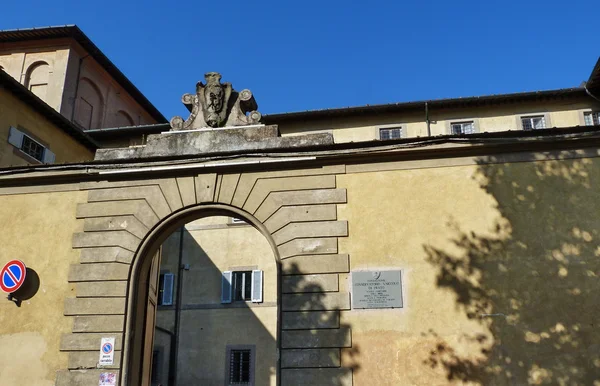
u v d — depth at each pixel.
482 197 10.42
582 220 10.06
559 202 10.22
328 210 10.70
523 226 10.15
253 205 10.94
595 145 10.45
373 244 10.40
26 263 11.26
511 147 10.59
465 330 9.66
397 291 10.05
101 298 10.73
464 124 22.45
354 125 22.83
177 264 23.91
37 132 17.86
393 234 10.41
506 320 9.64
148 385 12.40
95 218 11.34
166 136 11.73
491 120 22.33
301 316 10.10
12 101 16.80
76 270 10.99
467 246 10.16
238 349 22.38
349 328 9.92
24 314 10.88
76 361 10.36
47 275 11.11
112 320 10.55
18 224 11.57
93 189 11.56
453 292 9.91
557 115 21.92
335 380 9.64
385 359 9.68
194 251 23.98
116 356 10.30
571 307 9.59
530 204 10.27
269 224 10.79
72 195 11.62
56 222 11.47
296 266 10.41
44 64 23.73
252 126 11.55
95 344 10.43
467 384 9.37
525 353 9.42
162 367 22.42
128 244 11.04
